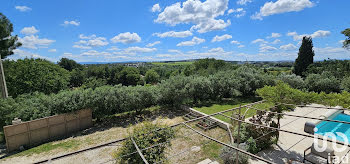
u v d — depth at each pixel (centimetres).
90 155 786
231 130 931
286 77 1902
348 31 1731
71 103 1050
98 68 5144
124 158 518
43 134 955
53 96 1080
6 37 1435
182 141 891
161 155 553
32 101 1063
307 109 1297
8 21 1428
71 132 1063
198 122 1120
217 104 1627
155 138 553
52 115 1021
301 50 2561
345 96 764
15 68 1591
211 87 1653
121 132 1048
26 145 895
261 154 712
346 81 1564
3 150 862
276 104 742
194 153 774
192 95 1596
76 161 742
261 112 777
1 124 940
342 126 1084
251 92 1952
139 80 5162
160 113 1406
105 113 1200
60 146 884
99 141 934
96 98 1126
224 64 3697
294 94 741
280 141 816
